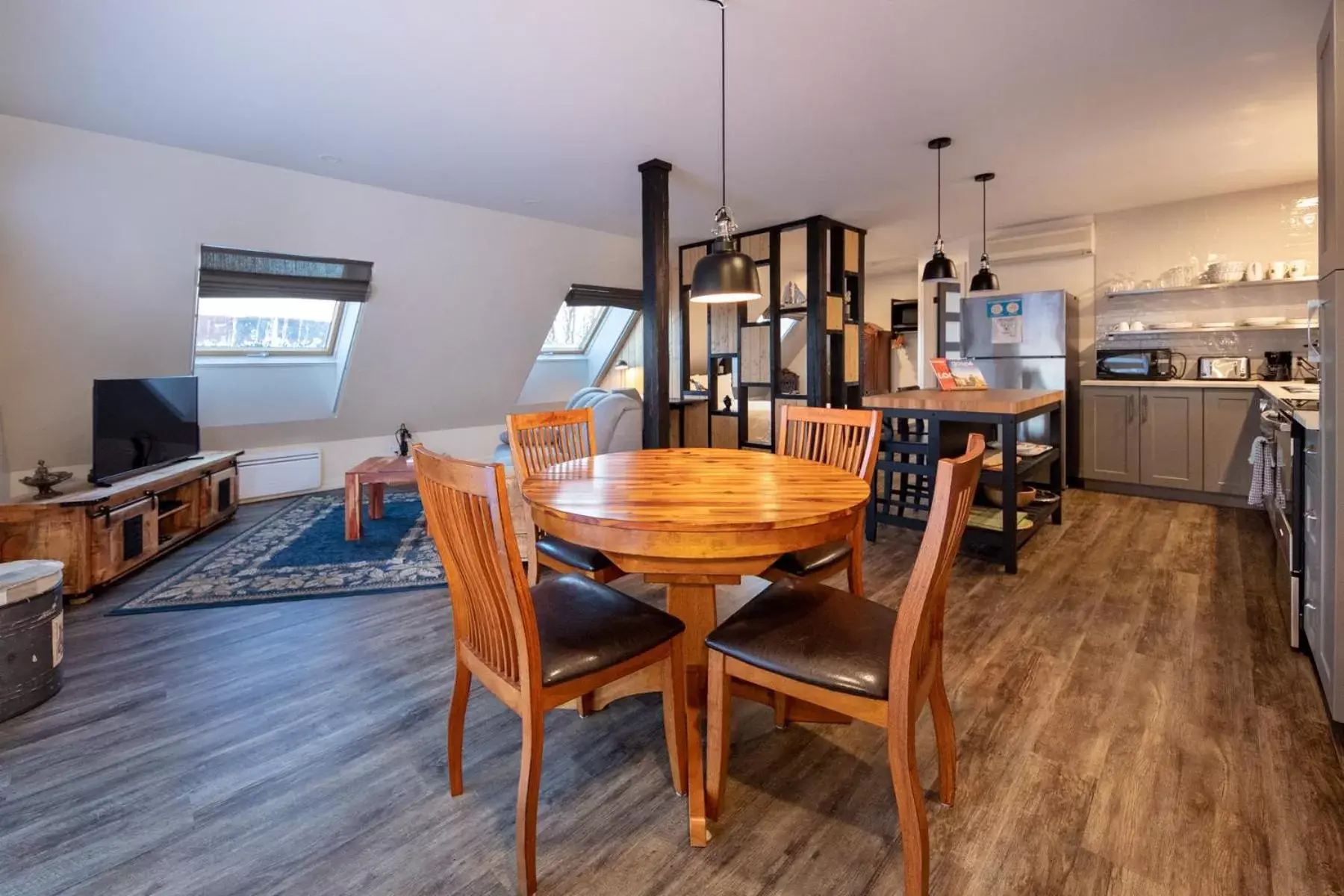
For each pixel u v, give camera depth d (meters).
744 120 3.24
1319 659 2.10
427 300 5.04
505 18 2.27
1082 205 5.18
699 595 1.96
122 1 2.12
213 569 3.56
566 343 7.16
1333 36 1.82
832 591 1.77
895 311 8.22
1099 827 1.54
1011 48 2.56
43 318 3.57
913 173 4.17
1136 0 2.24
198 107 2.94
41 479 3.15
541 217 5.02
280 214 3.96
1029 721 1.99
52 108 2.92
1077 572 3.35
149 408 3.86
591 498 1.79
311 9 2.19
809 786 1.71
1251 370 4.95
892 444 3.90
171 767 1.80
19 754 1.86
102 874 1.41
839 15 2.30
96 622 2.84
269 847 1.50
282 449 5.52
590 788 1.71
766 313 5.62
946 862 1.44
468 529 1.41
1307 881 1.36
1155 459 5.02
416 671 2.38
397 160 3.68
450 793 1.69
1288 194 4.70
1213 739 1.88
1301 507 2.38
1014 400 3.48
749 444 5.66
